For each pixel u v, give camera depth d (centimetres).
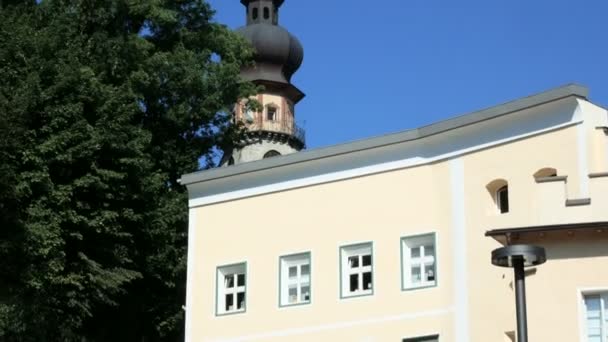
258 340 4000
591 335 3116
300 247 4006
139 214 4631
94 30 5212
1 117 4078
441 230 3712
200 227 4272
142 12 5256
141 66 5153
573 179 3450
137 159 4562
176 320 4978
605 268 3134
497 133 3653
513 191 3572
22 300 4181
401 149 3862
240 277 4150
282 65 10244
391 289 3762
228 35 5769
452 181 3725
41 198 4203
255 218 4147
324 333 3859
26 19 4619
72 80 4419
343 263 3894
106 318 4947
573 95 3469
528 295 3194
